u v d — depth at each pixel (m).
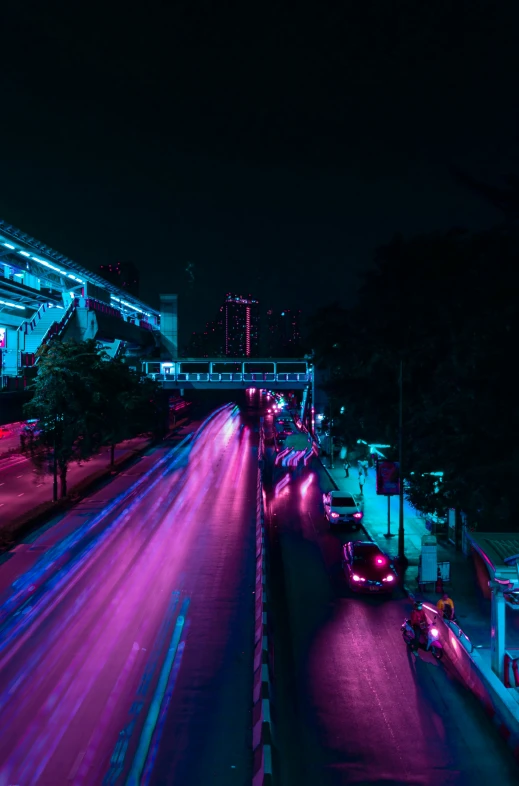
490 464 21.05
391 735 13.02
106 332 78.94
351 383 37.94
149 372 90.12
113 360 52.34
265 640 16.03
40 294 71.44
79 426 37.69
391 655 17.14
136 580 23.12
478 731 13.23
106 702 14.00
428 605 20.00
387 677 15.77
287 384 88.12
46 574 23.88
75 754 11.94
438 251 30.72
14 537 28.83
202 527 31.81
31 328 72.00
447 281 29.14
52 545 28.23
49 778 11.17
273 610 20.48
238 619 19.27
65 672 15.49
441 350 30.50
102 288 87.88
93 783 11.05
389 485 29.00
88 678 15.16
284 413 112.94
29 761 11.70
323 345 43.53
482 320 23.19
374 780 11.43
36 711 13.57
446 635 17.39
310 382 86.44
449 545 28.12
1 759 11.77
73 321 74.19
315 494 41.53
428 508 27.05
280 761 11.98
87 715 13.41
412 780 11.45
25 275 73.06
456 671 16.19
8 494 41.44
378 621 19.67
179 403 146.88
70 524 32.59
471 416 22.20
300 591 22.48
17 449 62.78
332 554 27.34
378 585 21.77
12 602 20.72
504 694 13.80
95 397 39.03
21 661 16.12
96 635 17.88
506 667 14.66
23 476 49.19
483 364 22.28
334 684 15.34
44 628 18.41
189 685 14.85
